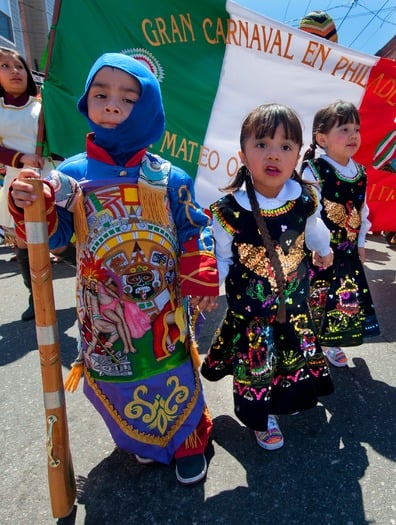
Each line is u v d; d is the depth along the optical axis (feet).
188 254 4.91
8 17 44.11
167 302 4.92
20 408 6.73
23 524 4.83
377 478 5.38
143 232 4.59
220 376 6.46
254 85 9.02
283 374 5.92
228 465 5.60
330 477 5.40
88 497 5.17
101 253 4.54
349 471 5.49
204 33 8.52
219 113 9.01
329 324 7.16
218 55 8.70
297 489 5.23
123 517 4.91
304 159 7.57
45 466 5.62
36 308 4.26
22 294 11.47
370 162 10.23
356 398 6.93
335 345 7.23
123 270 4.60
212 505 5.04
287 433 6.18
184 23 8.41
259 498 5.11
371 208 10.52
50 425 4.51
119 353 4.83
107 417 5.15
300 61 9.00
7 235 9.31
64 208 4.47
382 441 6.01
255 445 5.95
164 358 5.03
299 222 5.45
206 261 4.88
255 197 5.24
